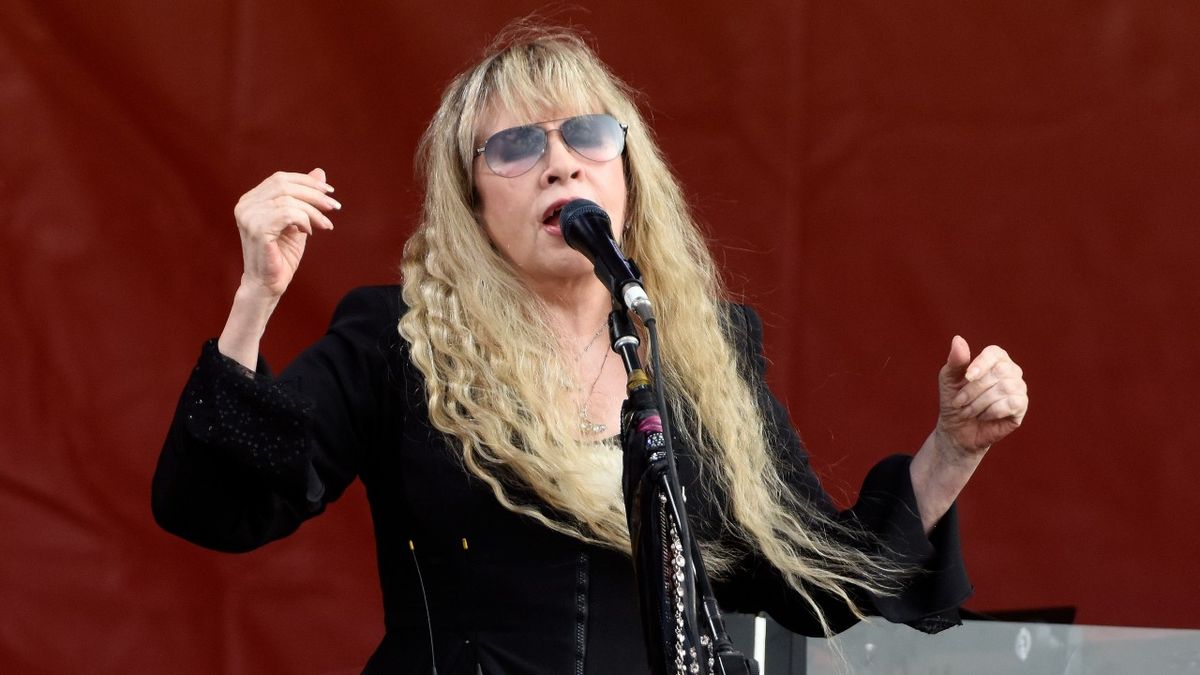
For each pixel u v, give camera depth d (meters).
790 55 14.84
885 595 9.66
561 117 9.95
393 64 14.61
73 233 14.20
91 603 14.14
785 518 10.09
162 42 14.30
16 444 14.10
